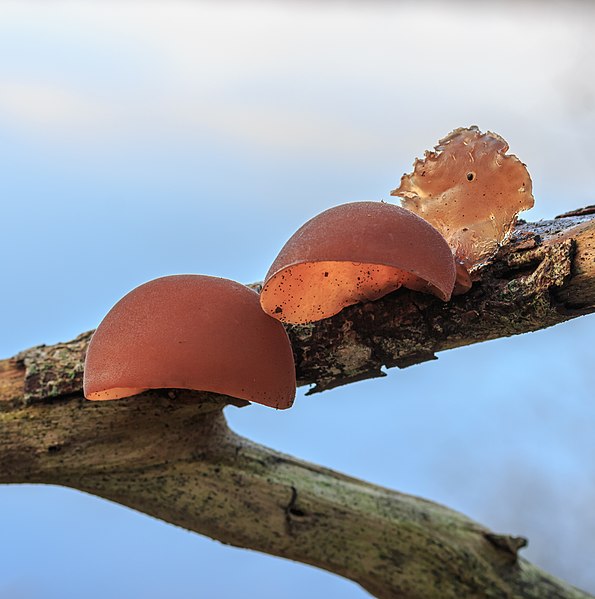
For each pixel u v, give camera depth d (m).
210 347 0.23
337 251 0.23
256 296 0.25
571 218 0.25
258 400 0.24
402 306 0.25
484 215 0.25
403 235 0.23
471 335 0.25
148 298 0.24
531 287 0.24
